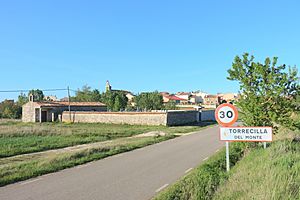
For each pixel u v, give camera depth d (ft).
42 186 30.66
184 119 149.07
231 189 23.30
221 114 33.19
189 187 25.26
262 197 19.62
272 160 32.35
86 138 81.66
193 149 57.98
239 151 45.42
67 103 193.67
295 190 21.77
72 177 34.88
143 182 31.83
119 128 122.62
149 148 61.57
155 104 237.45
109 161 46.37
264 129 31.83
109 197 26.32
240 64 45.47
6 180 32.19
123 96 244.01
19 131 91.45
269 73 43.98
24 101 252.01
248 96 44.60
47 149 62.85
